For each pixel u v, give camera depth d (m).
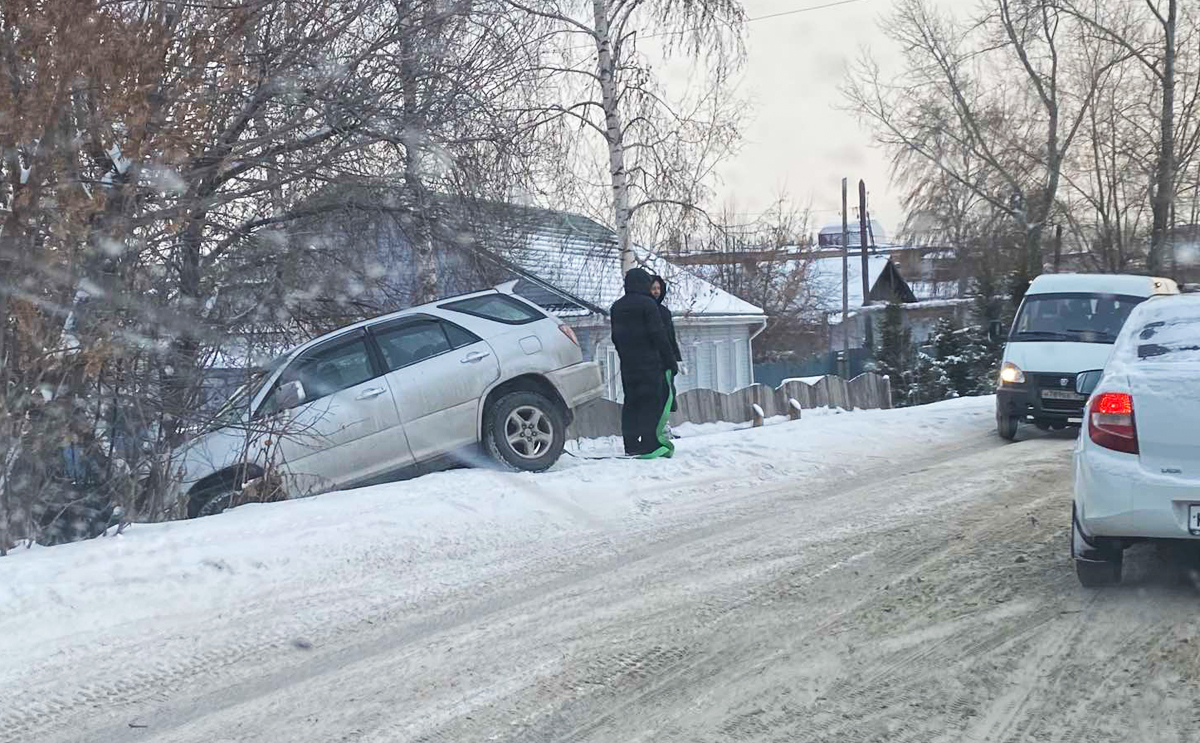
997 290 32.97
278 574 7.31
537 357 11.05
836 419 15.55
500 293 11.41
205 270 11.34
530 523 8.62
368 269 12.81
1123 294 14.58
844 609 6.07
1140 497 5.69
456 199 13.46
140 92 8.77
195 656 5.84
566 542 8.09
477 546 8.02
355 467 10.23
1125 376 6.02
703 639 5.69
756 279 47.91
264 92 11.85
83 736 4.84
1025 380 13.60
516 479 9.86
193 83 9.82
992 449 12.76
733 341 29.41
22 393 8.18
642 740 4.50
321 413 10.06
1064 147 33.09
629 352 11.70
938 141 35.00
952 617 5.82
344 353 10.46
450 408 10.58
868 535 7.81
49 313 8.33
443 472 10.07
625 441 11.85
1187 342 6.25
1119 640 5.34
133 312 9.18
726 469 10.84
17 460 8.30
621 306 11.74
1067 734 4.34
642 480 10.18
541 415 10.93
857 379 21.64
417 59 12.88
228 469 9.74
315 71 12.26
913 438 13.82
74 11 8.29
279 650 5.90
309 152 12.48
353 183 12.52
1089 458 5.93
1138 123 31.38
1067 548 7.16
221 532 8.07
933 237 37.16
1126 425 5.82
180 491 9.48
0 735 4.88
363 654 5.78
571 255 18.31
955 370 31.28
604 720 4.72
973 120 34.44
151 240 9.66
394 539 8.02
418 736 4.63
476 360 10.77
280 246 12.02
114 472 9.02
